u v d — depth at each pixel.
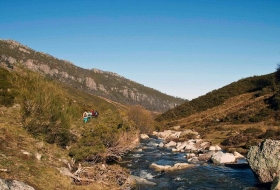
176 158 28.48
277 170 15.68
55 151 17.03
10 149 13.16
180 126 68.06
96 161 20.33
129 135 31.27
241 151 27.64
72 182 13.09
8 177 9.97
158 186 17.58
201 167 22.86
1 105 21.69
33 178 11.05
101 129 22.84
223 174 20.30
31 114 17.88
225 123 52.03
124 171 18.41
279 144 16.38
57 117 19.34
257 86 79.06
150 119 62.25
